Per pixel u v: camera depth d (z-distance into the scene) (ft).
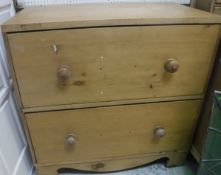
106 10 2.81
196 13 2.57
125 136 3.02
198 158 3.25
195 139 3.37
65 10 2.88
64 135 2.86
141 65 2.51
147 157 3.32
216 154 2.75
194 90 2.83
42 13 2.68
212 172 2.87
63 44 2.26
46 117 2.69
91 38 2.27
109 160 3.21
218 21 2.40
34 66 2.34
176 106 2.90
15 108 3.05
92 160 3.16
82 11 2.77
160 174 3.44
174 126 3.08
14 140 2.93
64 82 2.47
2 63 2.77
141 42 2.37
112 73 2.50
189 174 3.44
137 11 2.71
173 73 2.63
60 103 2.61
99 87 2.57
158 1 3.62
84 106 2.67
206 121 3.02
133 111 2.82
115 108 2.75
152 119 2.95
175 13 2.57
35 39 2.20
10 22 2.17
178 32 2.39
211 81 2.90
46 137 2.85
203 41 2.50
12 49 2.22
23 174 3.09
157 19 2.28
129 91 2.66
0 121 2.55
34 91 2.49
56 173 3.21
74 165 3.18
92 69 2.44
